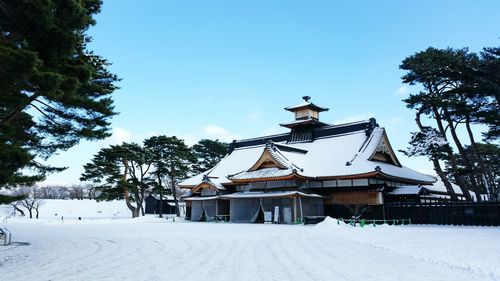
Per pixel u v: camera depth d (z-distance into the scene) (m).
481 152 56.34
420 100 37.62
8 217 62.47
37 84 11.99
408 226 30.91
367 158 40.34
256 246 16.27
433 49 38.34
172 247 16.44
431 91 39.97
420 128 41.56
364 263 11.28
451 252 13.48
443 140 39.06
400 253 13.38
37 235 25.72
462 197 48.78
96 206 92.56
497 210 30.23
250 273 9.76
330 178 39.44
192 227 32.25
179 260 12.41
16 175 15.36
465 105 36.50
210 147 80.06
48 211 86.31
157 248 16.23
